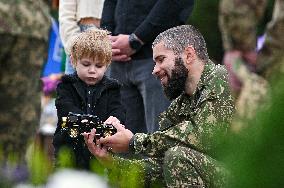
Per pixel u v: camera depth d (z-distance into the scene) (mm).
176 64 8289
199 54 8227
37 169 3723
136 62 10969
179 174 7594
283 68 2891
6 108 7738
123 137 8102
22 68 7801
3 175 3605
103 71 9328
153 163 8133
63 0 12023
